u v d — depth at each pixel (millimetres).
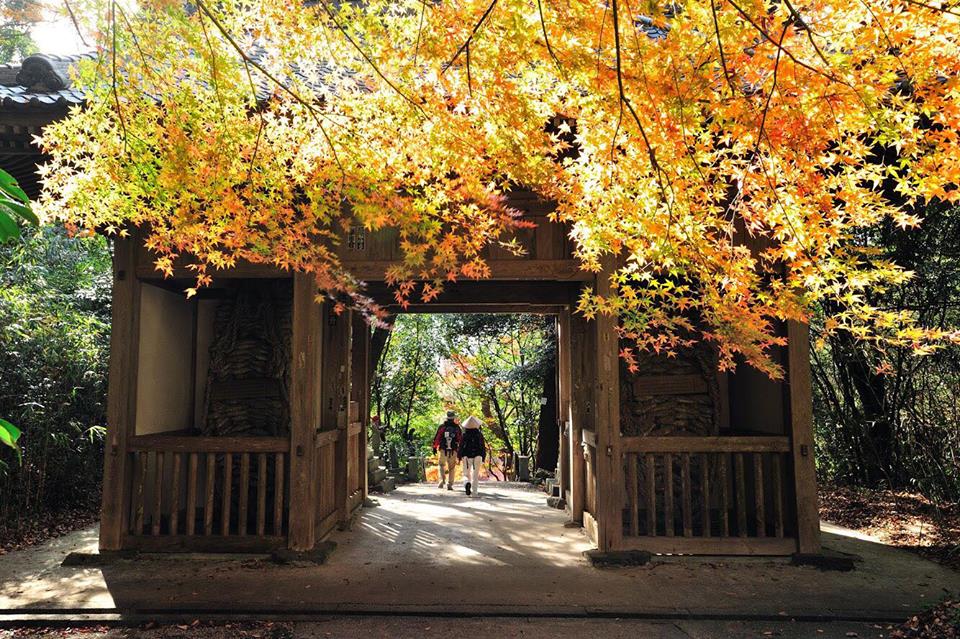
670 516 5535
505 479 17453
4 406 6961
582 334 7223
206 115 3289
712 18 2648
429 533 6691
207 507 5613
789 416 5539
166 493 6496
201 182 3289
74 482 7777
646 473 5766
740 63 2771
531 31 2645
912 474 8047
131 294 5668
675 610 4355
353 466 7957
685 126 2721
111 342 5637
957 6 2547
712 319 3234
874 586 4859
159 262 3936
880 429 8656
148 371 6055
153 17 3141
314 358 5621
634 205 2996
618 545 5445
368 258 5562
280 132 3434
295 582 4922
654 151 2803
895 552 5914
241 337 6121
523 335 16234
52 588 4754
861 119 2732
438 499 9352
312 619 4258
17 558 5590
